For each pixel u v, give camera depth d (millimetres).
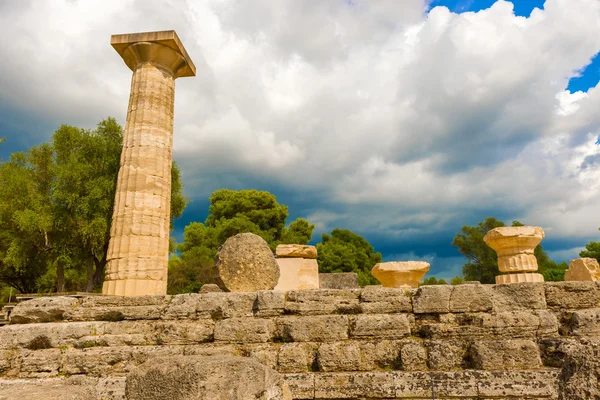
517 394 5367
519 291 6395
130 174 12430
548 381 5371
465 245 42688
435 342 6047
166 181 13031
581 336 5906
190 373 3436
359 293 6848
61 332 6797
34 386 3916
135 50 13422
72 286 32000
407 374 5707
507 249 11492
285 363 6055
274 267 8219
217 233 36719
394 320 6305
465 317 6285
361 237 45250
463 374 5594
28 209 22469
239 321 6543
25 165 25750
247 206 39812
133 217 12031
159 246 12305
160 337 6613
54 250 23172
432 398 5480
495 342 5848
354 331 6305
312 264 14766
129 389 3715
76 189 22984
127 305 7363
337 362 6016
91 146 24594
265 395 3822
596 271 13750
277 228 40906
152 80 13320
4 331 6828
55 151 25578
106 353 6426
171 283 30203
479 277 42406
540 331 6035
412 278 11797
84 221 22859
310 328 6398
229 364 3641
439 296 6453
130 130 12914
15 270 25469
